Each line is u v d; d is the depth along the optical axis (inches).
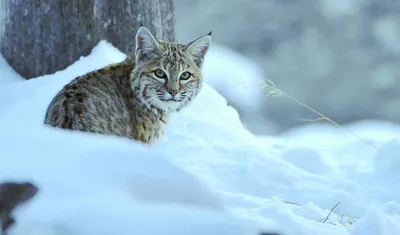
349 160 521.7
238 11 1706.4
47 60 501.7
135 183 206.8
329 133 738.8
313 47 1674.5
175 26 538.6
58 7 497.0
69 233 187.9
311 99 1636.3
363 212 399.9
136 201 200.5
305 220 323.9
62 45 498.6
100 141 226.1
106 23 504.1
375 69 1674.5
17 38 511.2
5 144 221.0
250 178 424.2
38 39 502.6
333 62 1670.8
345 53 1673.2
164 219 189.8
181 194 211.0
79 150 217.2
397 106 1635.1
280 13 1694.1
